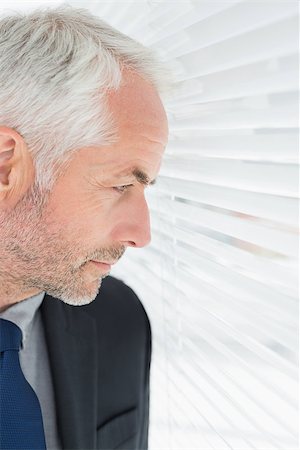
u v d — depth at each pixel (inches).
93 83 37.3
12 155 38.8
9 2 67.9
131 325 51.7
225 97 39.2
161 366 57.7
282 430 37.3
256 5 32.7
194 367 49.1
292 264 35.0
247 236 38.7
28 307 44.0
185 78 44.6
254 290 38.3
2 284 41.9
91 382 46.1
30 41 38.3
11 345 40.6
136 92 38.6
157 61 40.4
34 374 45.1
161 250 55.6
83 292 41.9
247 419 39.7
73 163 38.3
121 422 48.9
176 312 52.4
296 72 31.1
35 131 38.0
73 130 37.5
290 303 34.5
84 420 44.8
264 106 35.3
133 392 50.2
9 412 38.5
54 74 37.4
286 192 33.7
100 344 49.6
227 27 36.3
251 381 40.6
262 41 33.2
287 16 30.5
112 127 37.8
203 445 47.8
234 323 41.8
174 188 51.2
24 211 39.4
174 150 50.2
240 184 38.4
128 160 38.4
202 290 46.5
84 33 39.2
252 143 36.4
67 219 39.4
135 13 52.3
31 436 38.4
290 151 33.0
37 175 38.6
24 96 37.7
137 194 40.3
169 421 55.2
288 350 36.3
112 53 39.0
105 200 39.4
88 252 40.4
